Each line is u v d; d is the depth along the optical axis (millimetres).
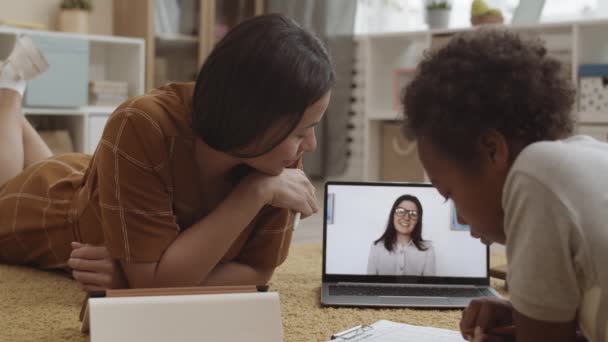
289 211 1481
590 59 3713
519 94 798
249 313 1020
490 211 857
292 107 1137
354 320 1424
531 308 778
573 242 765
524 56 815
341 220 1694
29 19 4188
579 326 883
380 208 1699
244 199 1331
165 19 4465
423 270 1677
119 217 1287
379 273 1679
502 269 1802
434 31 4059
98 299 972
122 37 4320
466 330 1033
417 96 848
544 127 819
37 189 1837
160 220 1303
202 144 1312
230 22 4746
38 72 2264
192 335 985
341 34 4625
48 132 3840
